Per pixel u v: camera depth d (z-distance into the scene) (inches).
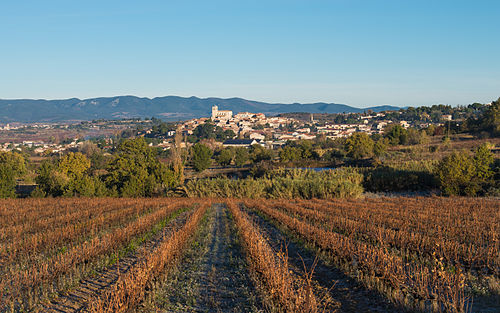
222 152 3668.8
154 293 384.5
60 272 436.1
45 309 360.8
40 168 2007.9
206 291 415.2
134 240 690.2
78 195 1946.4
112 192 2009.1
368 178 1883.6
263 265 415.8
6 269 470.3
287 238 716.0
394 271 382.9
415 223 749.9
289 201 1595.7
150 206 1358.3
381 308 343.9
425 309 328.8
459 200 1264.8
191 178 2915.8
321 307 350.6
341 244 504.4
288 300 331.6
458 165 1477.6
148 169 2223.2
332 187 1663.4
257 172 2768.2
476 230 608.7
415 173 1840.6
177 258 547.2
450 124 4190.5
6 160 2748.5
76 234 714.8
